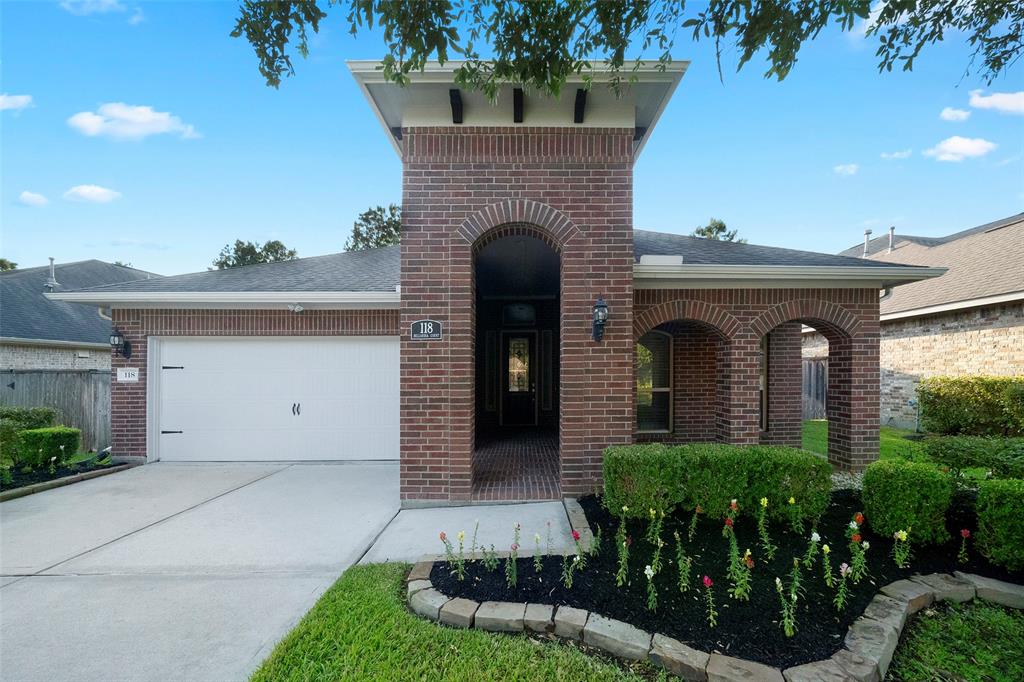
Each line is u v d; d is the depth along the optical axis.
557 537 4.36
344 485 6.57
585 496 5.51
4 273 15.34
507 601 3.08
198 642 2.88
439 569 3.56
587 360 5.60
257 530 4.79
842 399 7.00
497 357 11.40
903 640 2.81
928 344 11.77
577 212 5.62
